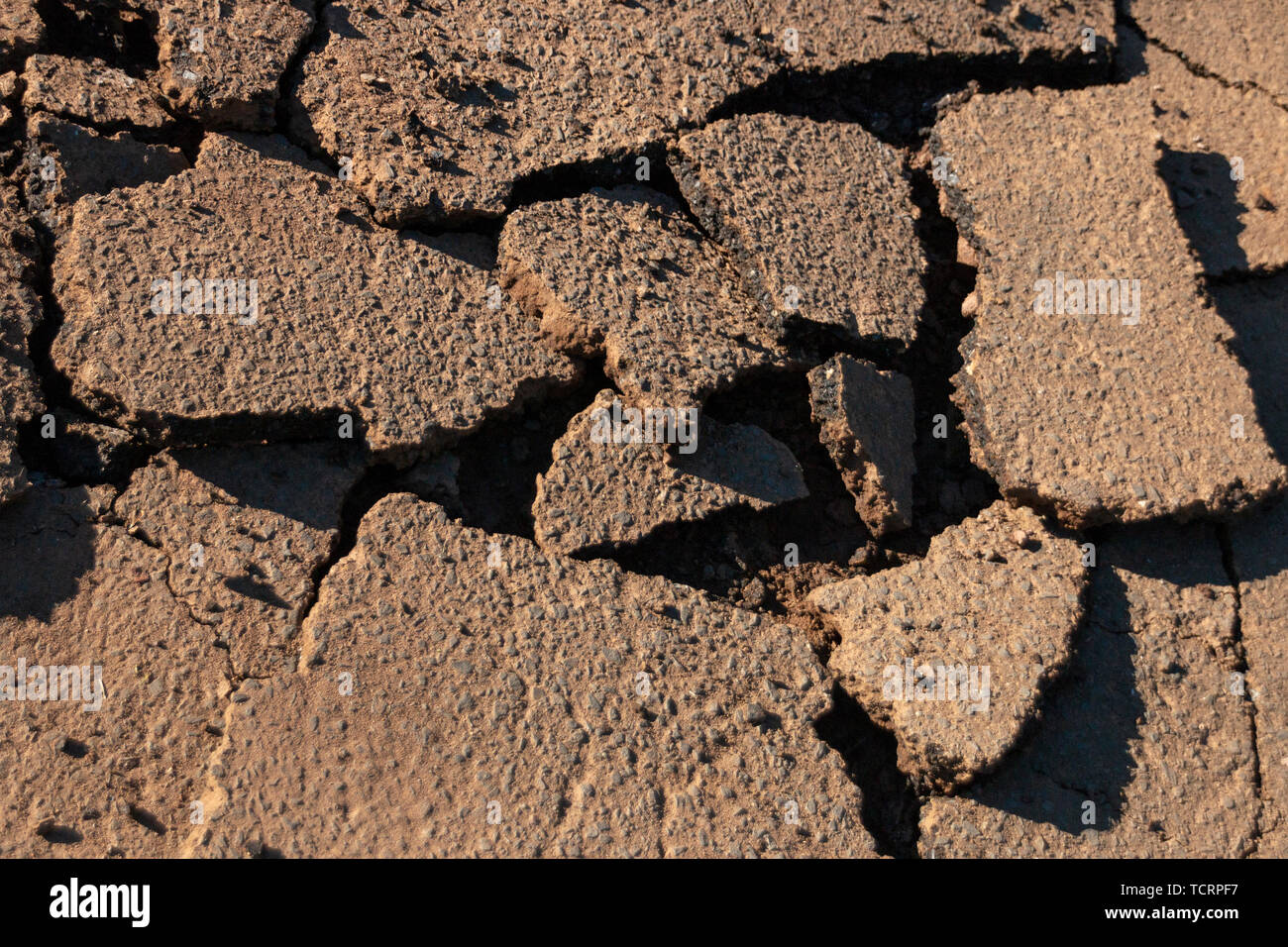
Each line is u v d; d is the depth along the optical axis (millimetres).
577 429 1037
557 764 943
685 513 1030
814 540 1071
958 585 1038
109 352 983
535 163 1104
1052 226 1161
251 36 1098
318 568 979
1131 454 1079
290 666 945
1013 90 1234
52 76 1060
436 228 1083
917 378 1133
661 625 993
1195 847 996
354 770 926
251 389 987
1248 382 1146
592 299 1052
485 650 966
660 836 936
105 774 912
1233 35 1323
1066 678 1028
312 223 1061
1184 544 1093
